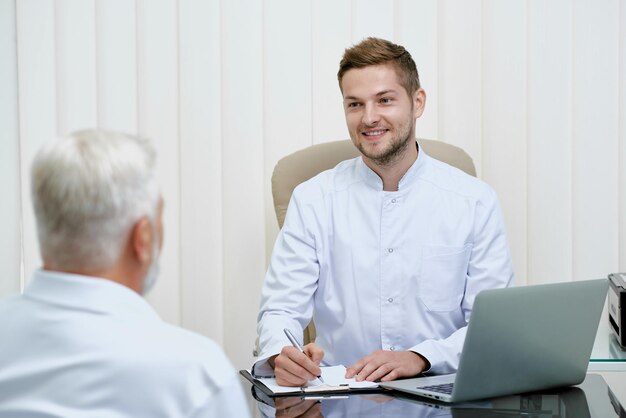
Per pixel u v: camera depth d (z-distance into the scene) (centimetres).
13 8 256
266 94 261
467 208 201
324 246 202
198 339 94
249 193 263
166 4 259
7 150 258
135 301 93
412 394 143
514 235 265
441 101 263
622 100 262
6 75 257
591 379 155
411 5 261
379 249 198
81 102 258
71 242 91
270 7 259
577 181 265
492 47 262
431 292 196
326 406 135
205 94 261
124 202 91
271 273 202
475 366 133
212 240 264
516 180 264
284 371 151
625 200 264
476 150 264
